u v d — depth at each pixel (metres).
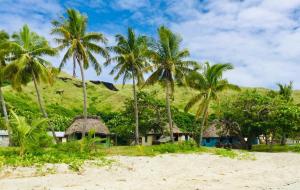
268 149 54.09
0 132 53.44
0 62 42.88
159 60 45.81
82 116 59.00
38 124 29.20
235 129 56.34
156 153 34.25
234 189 17.56
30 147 27.23
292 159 34.00
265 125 51.94
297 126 51.22
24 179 19.83
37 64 41.69
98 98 137.25
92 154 29.80
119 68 48.09
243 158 33.50
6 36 43.47
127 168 25.05
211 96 47.22
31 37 43.16
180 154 34.47
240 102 54.97
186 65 46.12
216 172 25.28
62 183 19.11
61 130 72.94
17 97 97.12
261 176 23.17
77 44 44.31
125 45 48.19
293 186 18.58
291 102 63.66
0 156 24.94
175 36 46.09
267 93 64.25
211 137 66.56
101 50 45.41
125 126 60.69
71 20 44.78
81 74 44.94
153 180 20.89
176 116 78.38
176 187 18.12
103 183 19.39
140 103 60.53
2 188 17.31
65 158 26.08
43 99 119.00
